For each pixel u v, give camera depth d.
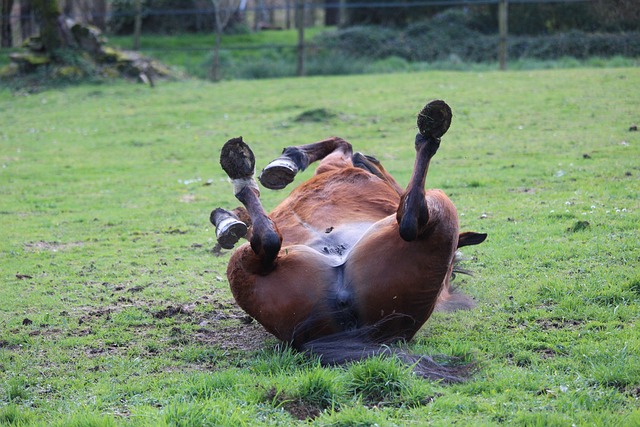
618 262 8.12
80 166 17.45
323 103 22.80
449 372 5.62
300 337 5.82
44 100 26.92
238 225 6.10
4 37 40.28
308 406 5.18
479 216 10.77
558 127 17.27
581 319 6.75
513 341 6.29
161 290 8.57
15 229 12.11
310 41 36.88
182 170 16.53
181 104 24.86
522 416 4.83
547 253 8.66
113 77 30.31
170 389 5.64
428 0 37.03
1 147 20.00
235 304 8.00
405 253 5.57
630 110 18.31
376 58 34.00
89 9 41.47
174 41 39.97
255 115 22.14
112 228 11.98
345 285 5.70
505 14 28.75
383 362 5.39
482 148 15.91
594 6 32.56
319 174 7.31
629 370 5.47
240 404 5.16
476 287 7.72
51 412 5.40
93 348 6.87
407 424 4.82
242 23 44.28
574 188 11.94
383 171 7.89
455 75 26.56
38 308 8.12
